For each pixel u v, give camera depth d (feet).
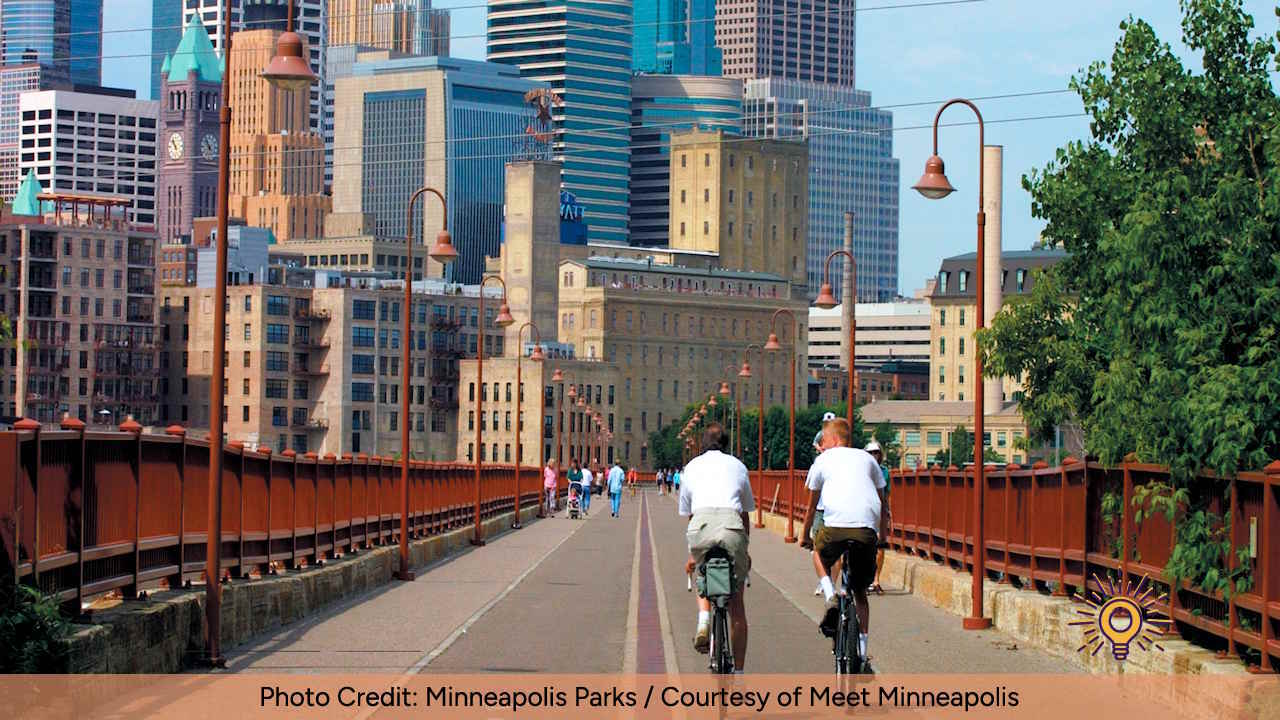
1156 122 145.59
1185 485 100.42
